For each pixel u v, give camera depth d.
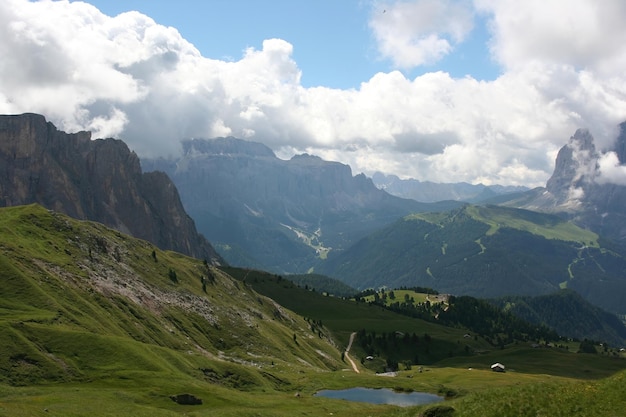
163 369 119.50
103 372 109.38
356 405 131.75
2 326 107.69
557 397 54.47
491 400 59.56
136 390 103.81
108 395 95.31
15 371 98.06
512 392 60.06
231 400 111.06
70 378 103.50
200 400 105.38
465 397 65.94
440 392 162.25
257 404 113.50
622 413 48.28
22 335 108.44
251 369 154.12
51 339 112.50
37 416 71.31
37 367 101.81
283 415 104.44
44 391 92.12
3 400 82.06
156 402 99.62
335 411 118.75
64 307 135.50
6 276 135.12
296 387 155.88
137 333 149.25
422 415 62.59
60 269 162.00
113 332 138.12
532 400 55.25
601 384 55.78
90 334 119.81
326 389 159.00
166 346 155.50
